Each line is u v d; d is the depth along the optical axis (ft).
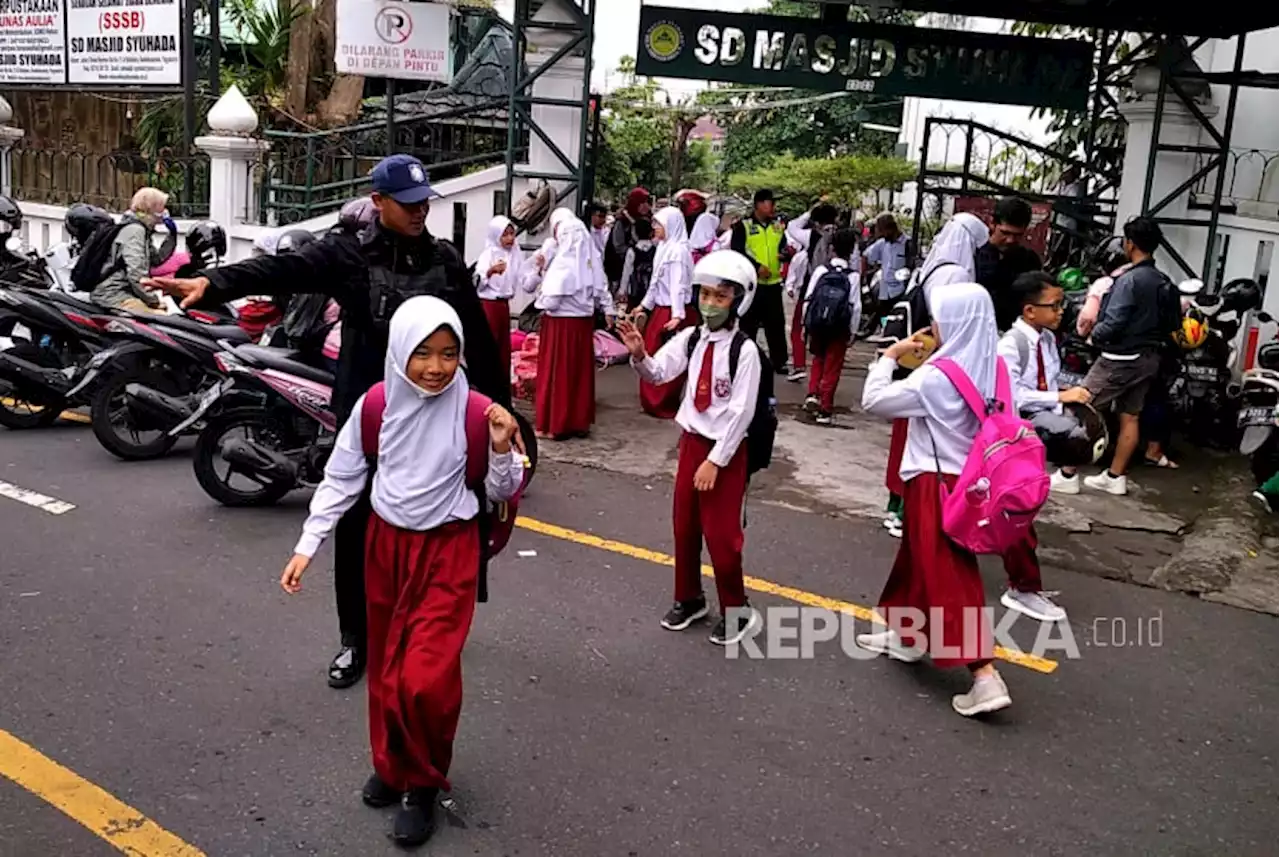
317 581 17.48
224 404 20.86
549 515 21.17
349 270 13.34
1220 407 28.19
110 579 17.15
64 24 43.68
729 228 39.50
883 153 103.81
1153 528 22.02
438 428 11.02
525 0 37.42
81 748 12.45
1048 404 17.65
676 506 15.96
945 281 18.80
